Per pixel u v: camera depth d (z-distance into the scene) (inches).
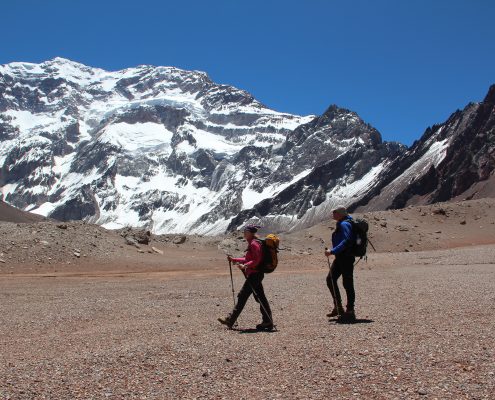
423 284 783.7
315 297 687.1
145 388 287.4
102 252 1430.9
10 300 722.8
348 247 486.0
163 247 1635.1
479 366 306.0
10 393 278.8
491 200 2637.8
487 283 758.5
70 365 331.3
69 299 719.7
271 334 431.5
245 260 472.4
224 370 318.0
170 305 638.5
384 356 332.8
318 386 284.8
